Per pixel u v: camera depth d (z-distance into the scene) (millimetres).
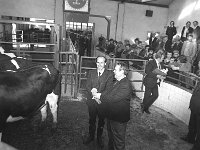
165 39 10664
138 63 7672
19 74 3406
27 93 3299
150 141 4242
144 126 4875
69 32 13602
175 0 14156
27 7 12734
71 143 3938
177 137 4480
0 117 3082
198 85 3943
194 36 10773
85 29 14305
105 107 3305
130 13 14500
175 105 5578
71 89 6148
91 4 13781
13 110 3191
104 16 13875
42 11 12969
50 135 4133
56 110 4305
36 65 3930
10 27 12727
